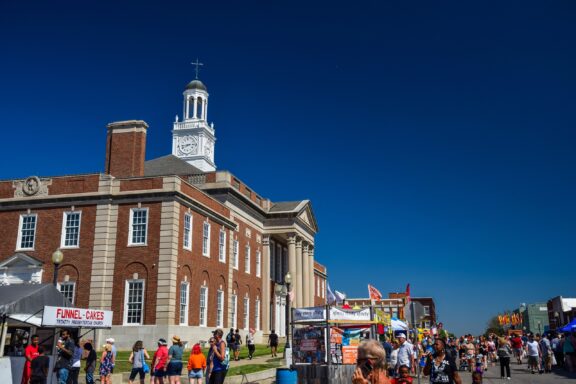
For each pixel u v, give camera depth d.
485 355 35.25
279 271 69.94
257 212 62.31
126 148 49.88
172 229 40.53
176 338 21.12
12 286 20.69
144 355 23.20
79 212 42.47
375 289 46.69
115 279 40.62
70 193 42.97
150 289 39.78
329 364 21.77
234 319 52.84
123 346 38.97
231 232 52.09
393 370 23.08
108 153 50.31
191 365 20.25
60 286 41.41
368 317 24.36
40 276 41.75
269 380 26.56
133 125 50.28
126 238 41.22
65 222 42.62
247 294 57.22
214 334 18.48
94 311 21.41
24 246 43.12
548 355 33.66
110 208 42.00
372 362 6.38
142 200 41.62
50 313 18.86
